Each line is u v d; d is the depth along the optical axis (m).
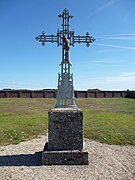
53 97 36.50
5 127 12.10
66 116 6.97
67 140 6.97
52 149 6.95
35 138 10.30
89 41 7.86
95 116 16.42
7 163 6.91
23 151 8.20
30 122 13.74
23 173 6.12
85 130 11.38
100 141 9.77
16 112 19.25
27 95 35.12
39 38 7.66
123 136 10.35
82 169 6.39
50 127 6.97
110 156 7.73
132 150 8.54
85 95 39.16
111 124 12.88
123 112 19.69
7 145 9.07
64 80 7.49
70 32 7.74
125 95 43.00
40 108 22.78
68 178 5.80
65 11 7.69
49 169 6.39
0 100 29.66
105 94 41.03
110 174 6.12
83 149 6.93
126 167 6.70
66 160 6.73
